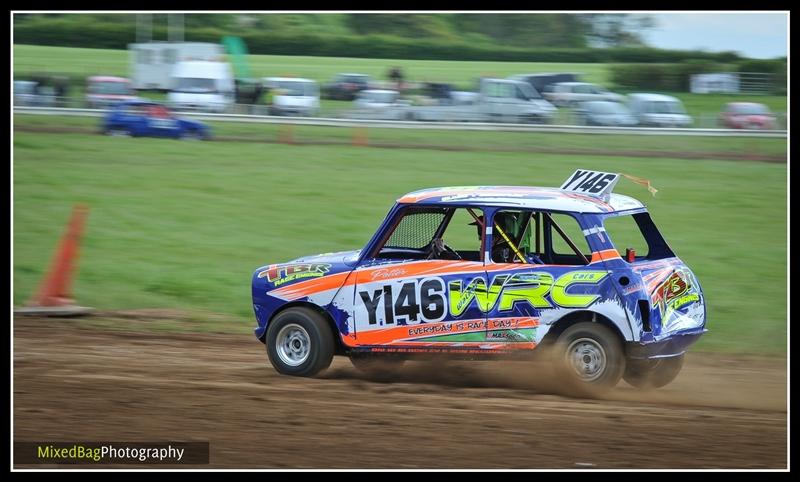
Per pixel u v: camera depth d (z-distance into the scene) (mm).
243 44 122625
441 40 137250
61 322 23141
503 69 117125
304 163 50781
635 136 65875
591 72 115062
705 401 16578
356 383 16891
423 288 16578
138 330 22547
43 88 85938
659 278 16062
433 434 13844
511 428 14172
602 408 15453
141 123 60406
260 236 33625
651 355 15781
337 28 139750
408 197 17109
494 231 16516
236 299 26219
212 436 13695
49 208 37781
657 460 12852
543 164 50906
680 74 101875
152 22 133875
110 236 33312
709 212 38562
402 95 82875
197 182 44250
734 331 23250
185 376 17594
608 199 16625
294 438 13625
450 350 16406
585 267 15906
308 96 80938
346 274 17016
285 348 17484
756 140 64500
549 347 16094
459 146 59469
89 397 15836
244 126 69250
